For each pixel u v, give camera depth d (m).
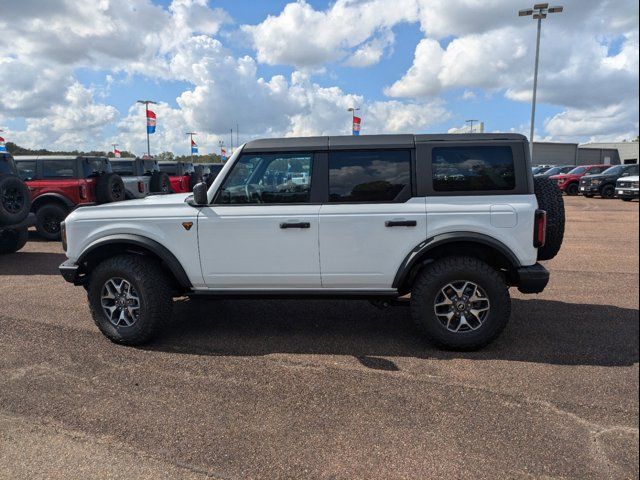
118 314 4.30
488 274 3.82
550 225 4.12
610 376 3.46
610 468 2.42
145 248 4.19
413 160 3.95
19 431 2.82
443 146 3.93
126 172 13.63
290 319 4.91
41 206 10.48
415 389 3.30
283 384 3.41
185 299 5.71
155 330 4.13
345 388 3.33
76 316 5.04
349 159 4.02
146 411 3.04
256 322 4.82
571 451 2.57
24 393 3.30
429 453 2.57
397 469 2.44
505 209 3.80
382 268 3.97
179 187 16.34
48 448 2.65
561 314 4.92
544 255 4.27
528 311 5.04
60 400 3.20
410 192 3.95
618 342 4.13
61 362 3.83
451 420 2.90
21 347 4.16
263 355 3.96
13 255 8.80
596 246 9.04
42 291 6.12
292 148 4.06
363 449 2.62
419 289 3.90
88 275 4.51
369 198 3.98
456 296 3.93
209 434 2.78
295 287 4.14
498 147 3.89
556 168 29.52
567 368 3.61
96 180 10.80
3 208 7.73
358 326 4.67
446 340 3.90
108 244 4.22
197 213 4.09
